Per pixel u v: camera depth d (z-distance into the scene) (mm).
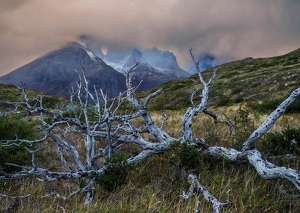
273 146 4363
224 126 7086
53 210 2816
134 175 3539
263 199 2680
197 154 3523
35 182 3826
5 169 3969
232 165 3781
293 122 7738
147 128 4531
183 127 4145
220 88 32375
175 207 2721
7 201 3098
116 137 3992
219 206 2539
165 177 3455
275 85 23328
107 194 3221
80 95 3916
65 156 5098
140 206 2670
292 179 2281
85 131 3793
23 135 5008
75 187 3672
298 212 2512
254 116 8570
